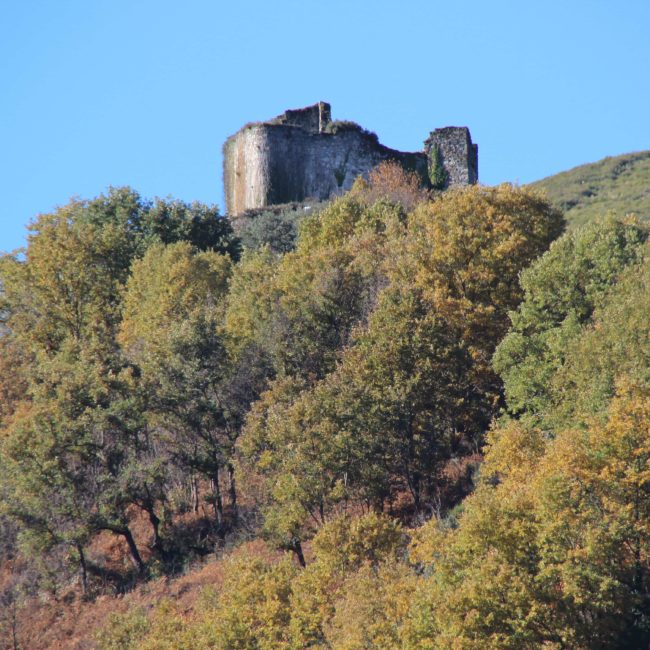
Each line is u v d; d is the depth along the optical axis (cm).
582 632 10681
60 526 18925
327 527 14175
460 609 10744
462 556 11312
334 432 16562
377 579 12419
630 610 10981
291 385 18375
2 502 19138
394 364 17862
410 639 11019
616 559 11019
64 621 18250
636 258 17825
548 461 11894
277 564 14812
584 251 18175
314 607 13038
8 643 17975
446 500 17138
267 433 17112
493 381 18862
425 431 17450
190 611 16975
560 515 11025
